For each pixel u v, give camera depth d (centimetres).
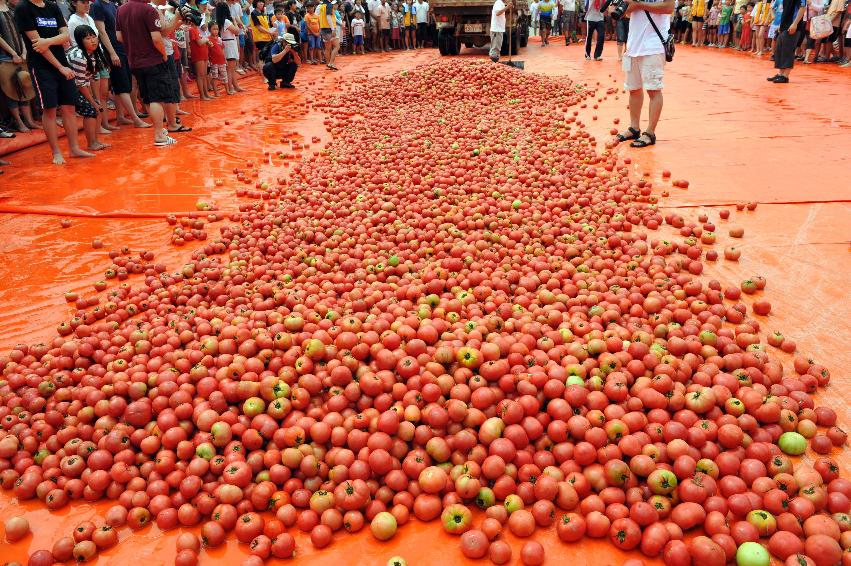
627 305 482
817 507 311
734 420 355
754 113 1158
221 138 1182
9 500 362
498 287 522
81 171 960
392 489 338
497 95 1427
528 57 2311
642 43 917
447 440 353
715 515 302
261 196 848
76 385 440
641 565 283
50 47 926
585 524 309
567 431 351
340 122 1266
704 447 345
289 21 2291
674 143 983
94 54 1123
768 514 301
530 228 643
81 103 1045
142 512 336
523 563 298
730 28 2459
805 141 945
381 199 771
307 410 387
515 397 378
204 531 317
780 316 488
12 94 1079
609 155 924
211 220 762
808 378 400
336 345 428
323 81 1923
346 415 377
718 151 923
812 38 1780
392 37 2872
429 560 303
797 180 771
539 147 987
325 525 320
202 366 411
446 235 643
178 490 353
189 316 491
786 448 353
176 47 1504
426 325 429
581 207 721
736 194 739
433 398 372
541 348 416
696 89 1466
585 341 425
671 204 724
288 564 307
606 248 608
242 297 530
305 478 349
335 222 704
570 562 297
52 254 680
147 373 420
